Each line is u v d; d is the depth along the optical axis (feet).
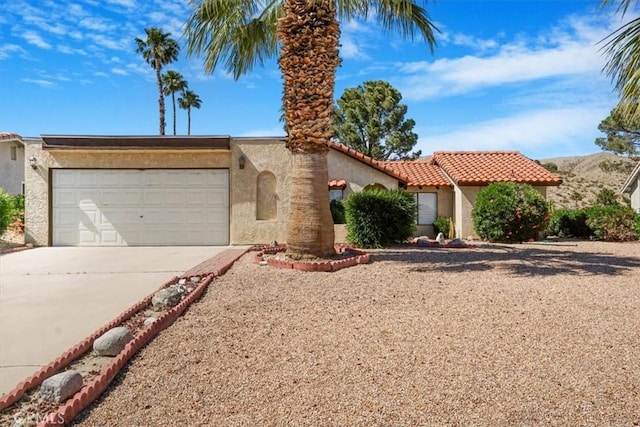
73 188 56.65
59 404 13.55
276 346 18.45
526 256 44.57
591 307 23.70
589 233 72.18
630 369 15.80
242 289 28.50
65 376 14.23
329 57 37.47
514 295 26.37
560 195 162.50
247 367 16.42
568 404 13.42
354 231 53.26
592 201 151.94
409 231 54.54
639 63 23.57
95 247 55.21
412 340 18.89
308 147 37.24
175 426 12.57
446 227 78.79
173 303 24.49
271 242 56.54
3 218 57.36
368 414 13.05
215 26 42.11
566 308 23.52
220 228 57.26
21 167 97.66
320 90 37.11
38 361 17.47
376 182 66.64
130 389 14.75
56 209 56.49
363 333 19.88
